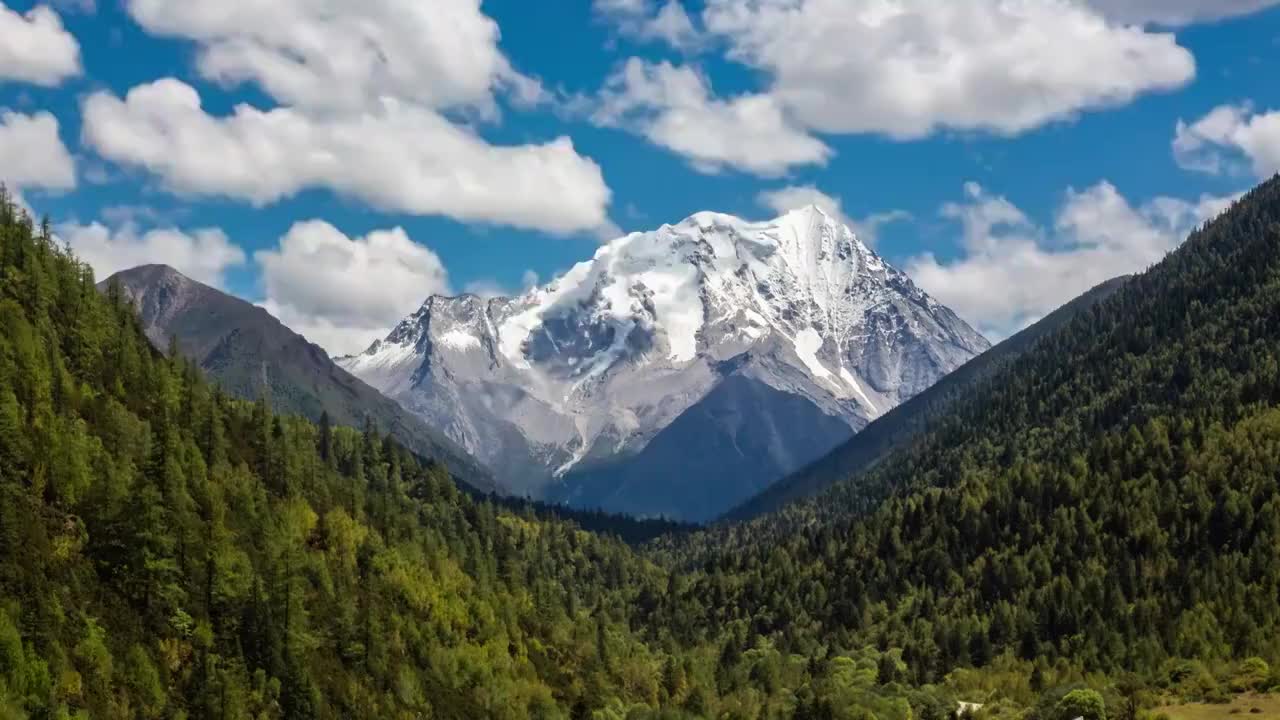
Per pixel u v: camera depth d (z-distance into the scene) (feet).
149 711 606.55
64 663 581.12
